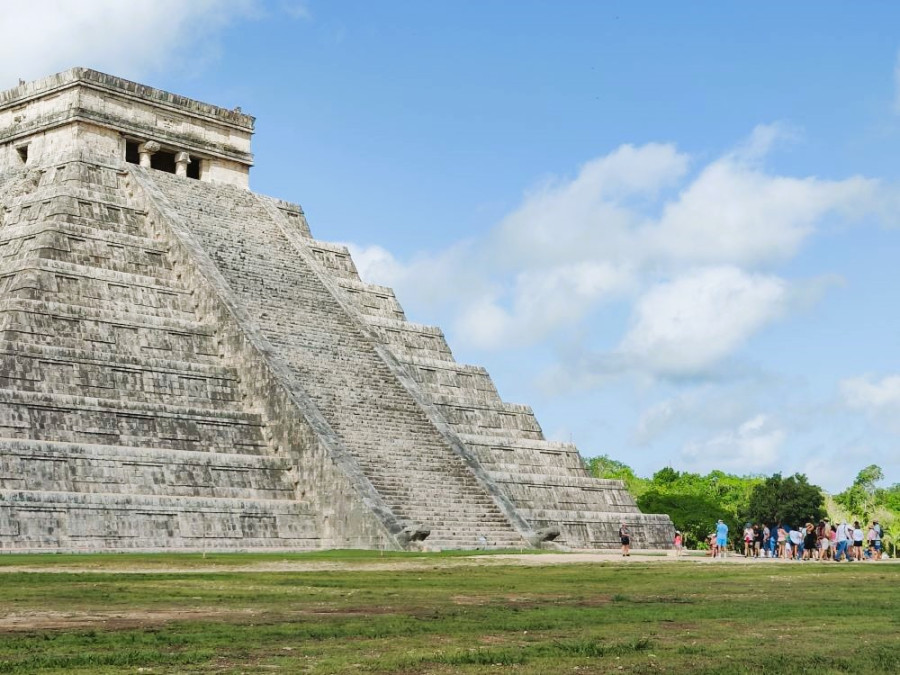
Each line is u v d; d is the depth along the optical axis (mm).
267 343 65250
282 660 18953
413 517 59250
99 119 72750
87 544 52125
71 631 22359
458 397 74812
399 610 26531
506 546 60938
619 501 77312
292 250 76312
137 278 65688
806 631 22812
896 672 18000
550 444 77438
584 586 34312
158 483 56406
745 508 122812
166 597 29375
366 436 63125
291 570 41375
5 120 75625
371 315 77250
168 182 74625
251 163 80625
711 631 22828
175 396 61656
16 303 59250
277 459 61062
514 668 18250
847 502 121062
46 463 53406
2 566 41812
